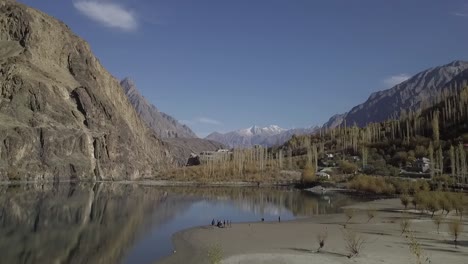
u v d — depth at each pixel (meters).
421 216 77.19
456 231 46.78
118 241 51.94
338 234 56.34
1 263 39.97
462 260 38.12
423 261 37.50
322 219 76.25
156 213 84.06
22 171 194.12
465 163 146.25
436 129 199.38
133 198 119.50
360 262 37.62
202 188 177.75
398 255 40.59
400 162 191.38
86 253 44.94
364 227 63.34
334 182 167.00
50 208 85.38
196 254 43.88
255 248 45.91
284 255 41.22
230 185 197.00
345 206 100.88
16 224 62.91
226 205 104.50
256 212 89.94
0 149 192.00
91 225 64.62
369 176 150.88
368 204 103.12
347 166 189.12
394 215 78.94
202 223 70.62
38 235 54.66
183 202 111.12
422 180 135.38
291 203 110.38
